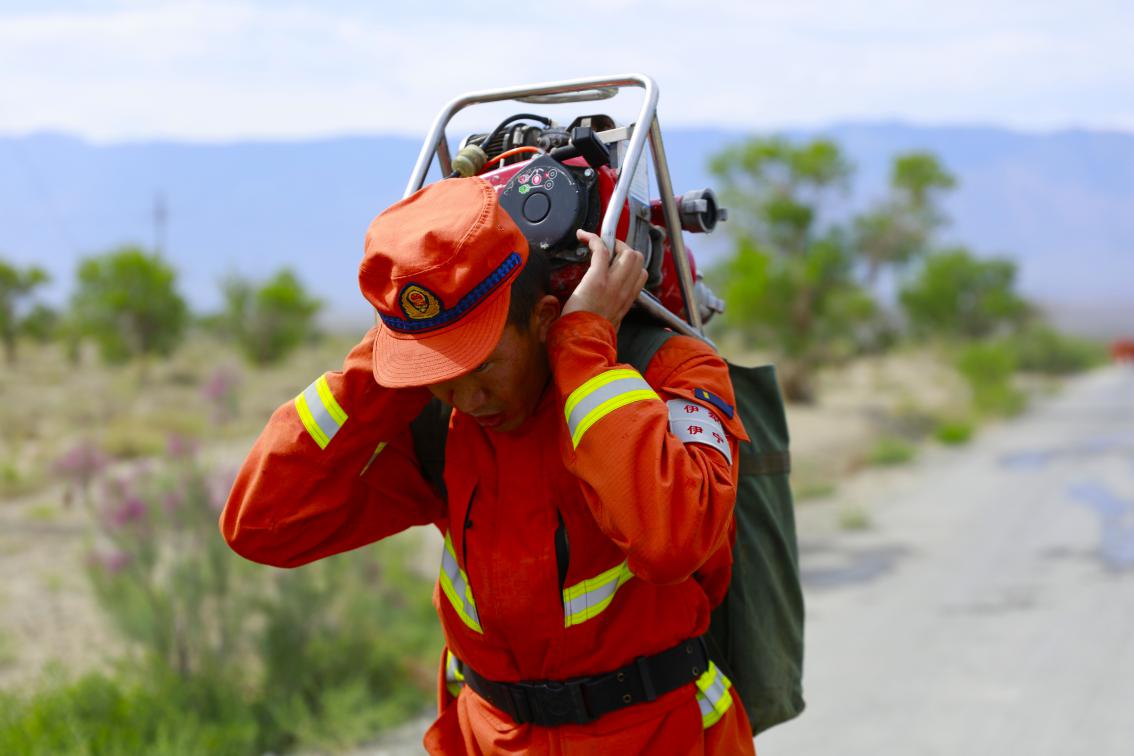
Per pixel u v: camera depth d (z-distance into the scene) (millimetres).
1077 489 15031
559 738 2074
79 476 6027
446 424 2201
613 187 2055
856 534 11938
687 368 2033
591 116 2199
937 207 29609
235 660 5789
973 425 26578
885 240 29578
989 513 13203
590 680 2037
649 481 1810
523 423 2014
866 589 9133
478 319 1845
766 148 25734
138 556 5746
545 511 1983
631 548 1823
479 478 2047
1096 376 60750
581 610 1992
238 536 2137
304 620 5777
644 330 2121
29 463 14930
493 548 2012
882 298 33844
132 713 5102
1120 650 6930
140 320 31578
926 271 48781
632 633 2025
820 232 26375
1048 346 60875
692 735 2092
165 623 5641
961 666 6691
